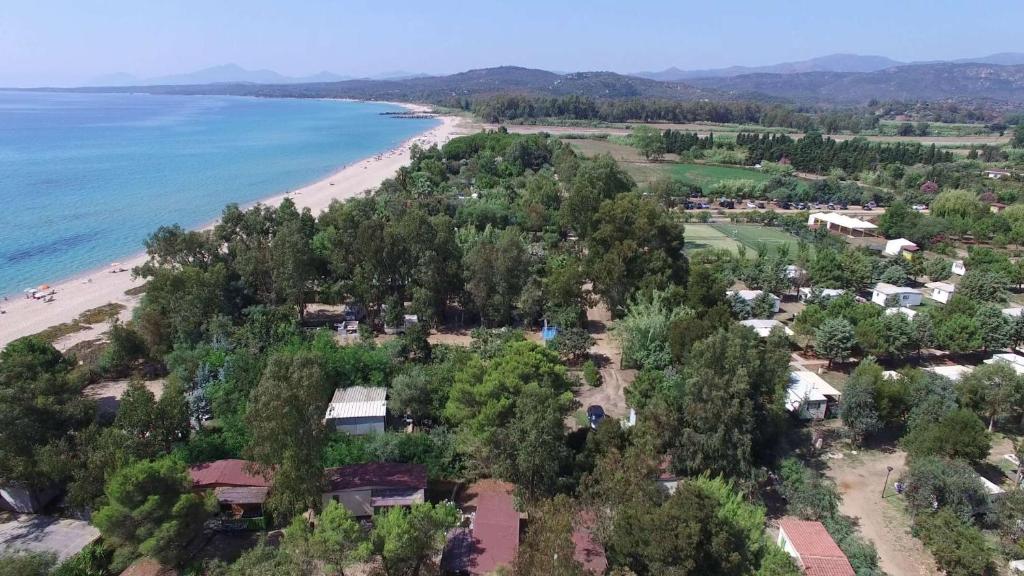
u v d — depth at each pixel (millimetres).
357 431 64625
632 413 66188
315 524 49906
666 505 43312
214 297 85188
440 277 92312
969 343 85125
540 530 42000
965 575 46625
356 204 131375
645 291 90750
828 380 80812
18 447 51219
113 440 51812
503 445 52875
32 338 69875
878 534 54250
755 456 59969
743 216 177750
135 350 79312
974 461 61469
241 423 60500
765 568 43531
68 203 181625
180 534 44188
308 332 83812
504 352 68312
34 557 40938
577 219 125000
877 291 110438
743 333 66188
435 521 43250
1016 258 140125
